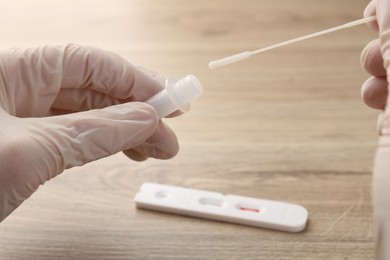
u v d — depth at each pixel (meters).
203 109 0.46
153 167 0.42
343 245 0.38
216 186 0.41
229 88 0.47
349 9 0.53
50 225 0.39
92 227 0.39
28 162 0.35
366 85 0.40
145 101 0.40
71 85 0.39
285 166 0.42
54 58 0.39
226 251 0.38
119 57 0.39
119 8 0.55
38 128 0.36
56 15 0.54
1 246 0.38
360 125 0.44
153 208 0.40
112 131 0.37
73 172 0.42
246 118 0.45
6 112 0.37
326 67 0.48
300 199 0.40
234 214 0.39
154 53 0.50
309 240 0.38
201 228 0.39
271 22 0.53
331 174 0.41
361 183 0.41
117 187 0.41
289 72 0.48
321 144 0.43
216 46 0.50
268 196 0.40
